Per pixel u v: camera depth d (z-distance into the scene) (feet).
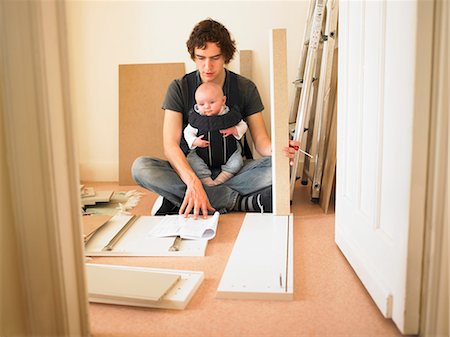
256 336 4.38
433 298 4.05
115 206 9.37
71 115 3.95
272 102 7.98
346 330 4.45
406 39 3.96
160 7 11.38
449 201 3.88
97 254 6.49
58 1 3.76
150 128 11.67
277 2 11.10
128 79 11.66
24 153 3.72
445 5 3.62
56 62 3.78
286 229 7.38
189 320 4.71
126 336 4.43
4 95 3.64
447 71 3.70
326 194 8.59
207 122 8.99
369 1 5.08
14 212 3.82
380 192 4.80
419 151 3.89
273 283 5.32
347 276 5.71
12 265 3.86
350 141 5.99
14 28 3.55
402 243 4.15
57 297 3.93
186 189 8.37
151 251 6.52
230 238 7.22
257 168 8.76
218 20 11.30
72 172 4.02
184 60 11.57
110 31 11.59
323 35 8.65
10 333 3.86
